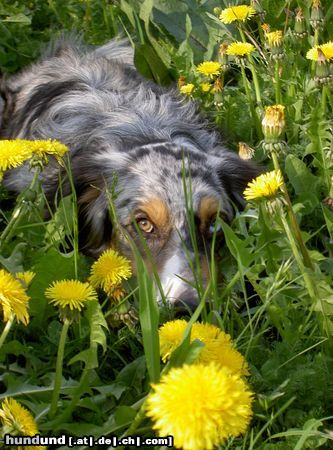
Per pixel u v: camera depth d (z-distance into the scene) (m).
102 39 1.40
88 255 0.94
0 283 0.47
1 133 1.20
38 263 0.65
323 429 0.58
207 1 1.33
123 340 0.66
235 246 0.65
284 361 0.63
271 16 1.27
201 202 0.86
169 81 1.24
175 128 1.00
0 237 0.70
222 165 0.94
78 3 1.48
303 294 0.68
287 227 0.63
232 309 0.68
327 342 0.65
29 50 1.35
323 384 0.60
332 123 0.91
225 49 1.08
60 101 1.10
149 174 0.88
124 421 0.52
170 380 0.36
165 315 0.66
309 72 1.13
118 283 0.61
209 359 0.48
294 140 1.04
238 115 1.11
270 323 0.70
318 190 0.90
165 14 1.32
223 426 0.36
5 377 0.58
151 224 0.85
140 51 1.21
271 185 0.62
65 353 0.64
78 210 0.93
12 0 1.49
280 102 1.06
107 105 1.06
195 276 0.68
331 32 1.18
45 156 0.70
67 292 0.53
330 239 0.85
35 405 0.54
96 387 0.58
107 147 0.96
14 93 1.22
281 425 0.59
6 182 1.00
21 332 0.67
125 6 1.30
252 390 0.59
